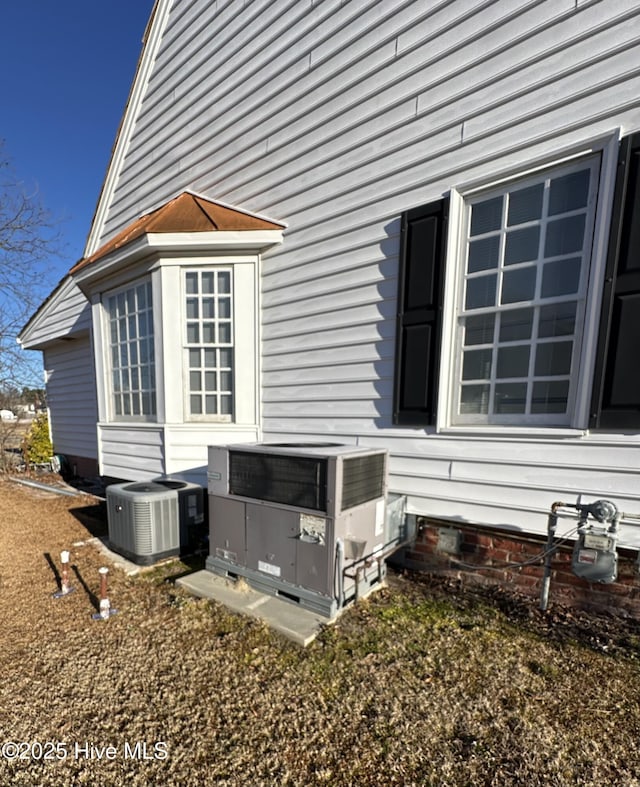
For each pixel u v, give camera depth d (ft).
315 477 8.39
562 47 8.11
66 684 6.75
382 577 10.23
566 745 5.50
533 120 8.56
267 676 6.87
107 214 22.36
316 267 12.69
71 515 18.28
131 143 19.95
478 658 7.34
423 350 10.36
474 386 10.01
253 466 9.53
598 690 6.55
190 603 9.34
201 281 14.67
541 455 8.91
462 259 9.89
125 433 16.93
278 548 9.14
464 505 10.05
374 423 11.66
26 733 5.75
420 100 10.11
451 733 5.70
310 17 12.17
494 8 8.82
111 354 17.87
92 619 8.81
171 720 5.95
